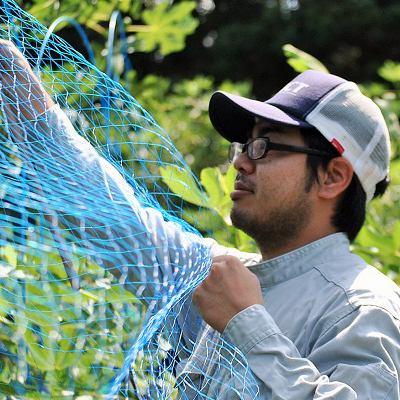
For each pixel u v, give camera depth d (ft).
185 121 20.65
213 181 9.78
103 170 6.68
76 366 7.22
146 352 6.70
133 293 7.14
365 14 49.78
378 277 7.09
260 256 8.14
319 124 7.49
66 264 6.60
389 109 13.39
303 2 50.93
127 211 6.86
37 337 7.35
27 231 6.47
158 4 12.62
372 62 50.67
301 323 6.89
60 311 7.18
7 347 7.25
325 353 6.48
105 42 12.25
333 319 6.66
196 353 7.10
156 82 16.79
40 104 6.86
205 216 8.78
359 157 7.60
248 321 6.53
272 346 6.42
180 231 7.18
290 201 7.48
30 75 6.86
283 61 50.16
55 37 7.32
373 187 7.84
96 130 8.29
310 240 7.58
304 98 7.64
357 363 6.40
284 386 6.21
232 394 6.50
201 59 49.90
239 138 8.41
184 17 12.74
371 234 10.63
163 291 6.59
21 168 6.55
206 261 6.92
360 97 7.79
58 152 6.77
